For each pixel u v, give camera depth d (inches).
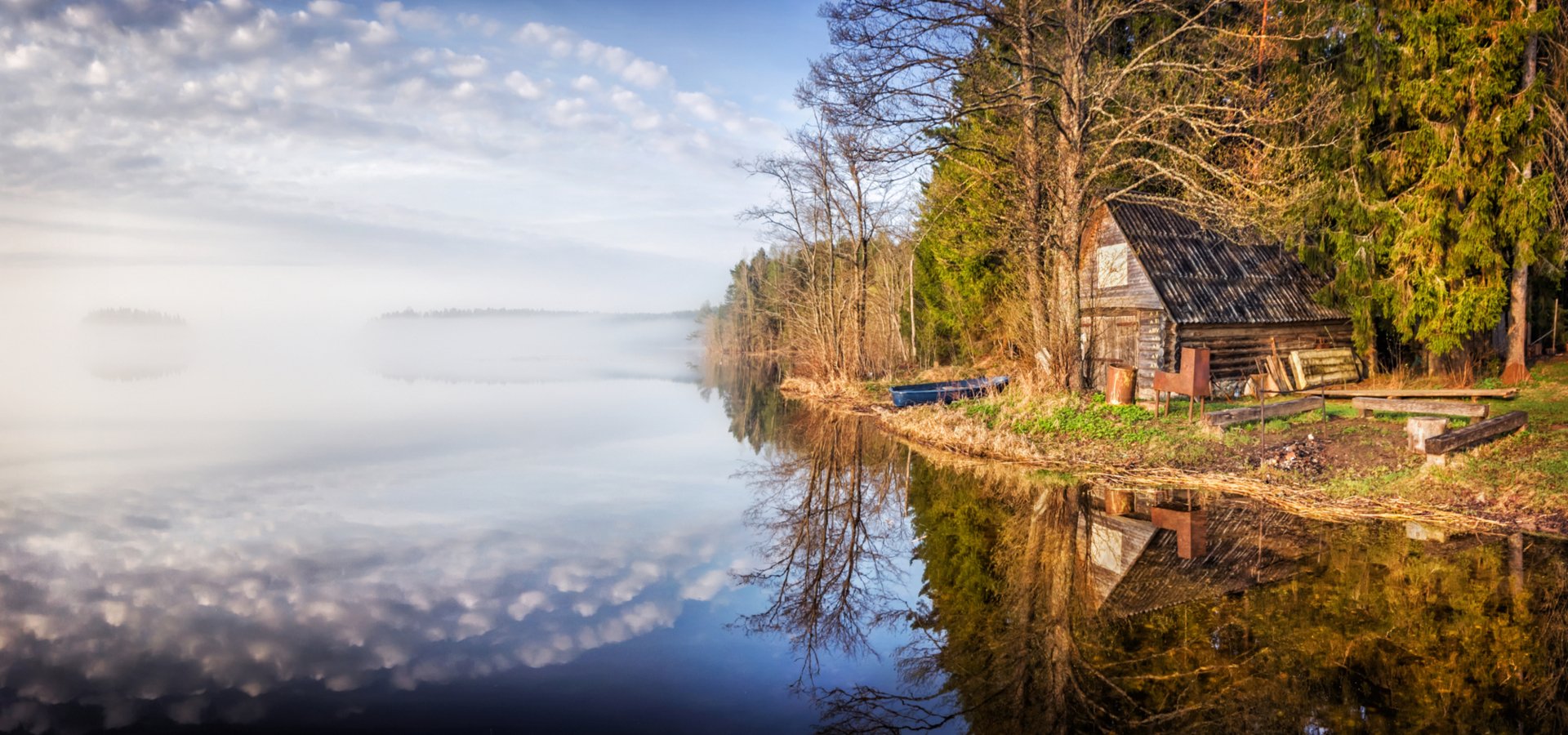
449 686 277.1
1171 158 868.6
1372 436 607.2
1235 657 284.8
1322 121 828.0
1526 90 697.0
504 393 1668.3
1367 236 810.2
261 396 1560.0
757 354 3531.0
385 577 403.9
